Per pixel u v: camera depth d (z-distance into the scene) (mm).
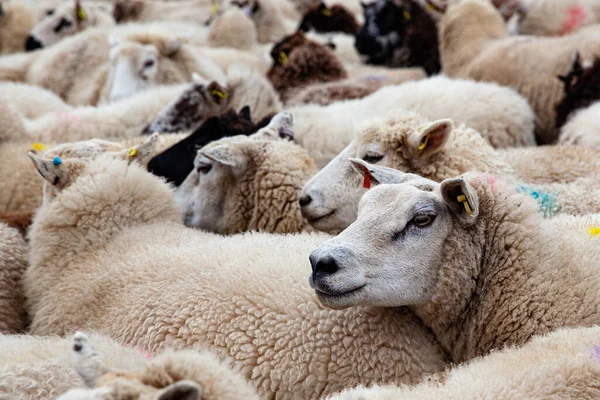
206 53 21578
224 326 7590
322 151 13422
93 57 22703
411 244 7141
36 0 33344
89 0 35500
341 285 6926
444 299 7270
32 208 12961
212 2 29984
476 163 9453
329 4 30703
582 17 21891
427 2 21703
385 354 7289
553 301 7156
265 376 7297
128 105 16484
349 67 21422
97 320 8469
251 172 10328
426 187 7461
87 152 10594
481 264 7391
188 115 14859
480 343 7383
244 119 12648
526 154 12484
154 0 31594
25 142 14828
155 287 8234
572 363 6129
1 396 6504
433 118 14258
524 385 6012
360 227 7207
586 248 7602
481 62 18516
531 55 17703
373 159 9523
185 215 10852
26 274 9883
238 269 8070
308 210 9555
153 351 7750
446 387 6270
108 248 9445
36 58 24531
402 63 21797
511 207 7395
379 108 14523
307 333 7371
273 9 26109
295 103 17188
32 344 7297
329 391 7215
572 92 15742
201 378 5414
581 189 10578
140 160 10570
